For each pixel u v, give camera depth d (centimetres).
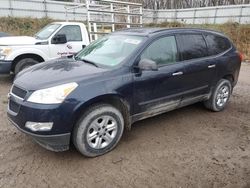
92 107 333
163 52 407
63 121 308
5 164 325
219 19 2658
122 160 342
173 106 434
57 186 289
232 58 522
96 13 911
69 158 344
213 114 520
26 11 2731
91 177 306
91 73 345
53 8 2844
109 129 355
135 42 396
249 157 358
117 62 374
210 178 309
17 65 690
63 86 313
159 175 312
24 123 312
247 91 724
